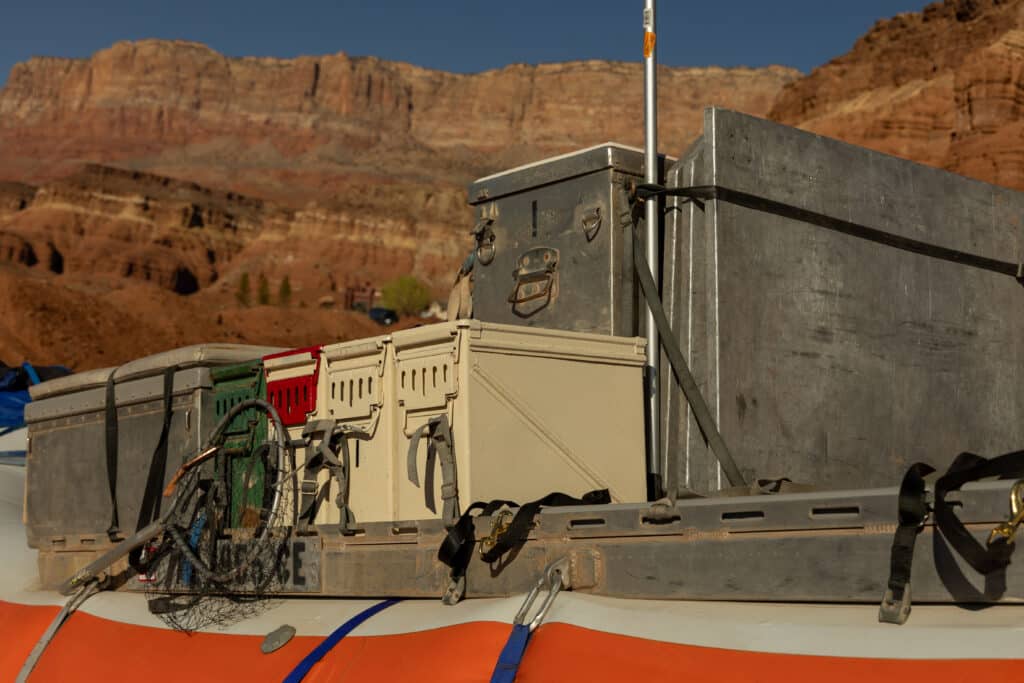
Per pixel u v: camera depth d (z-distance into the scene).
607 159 3.88
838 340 3.99
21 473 6.34
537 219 4.15
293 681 3.03
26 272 178.00
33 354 83.81
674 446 3.72
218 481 3.91
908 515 2.30
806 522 2.49
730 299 3.67
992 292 4.69
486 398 3.28
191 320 103.69
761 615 2.49
